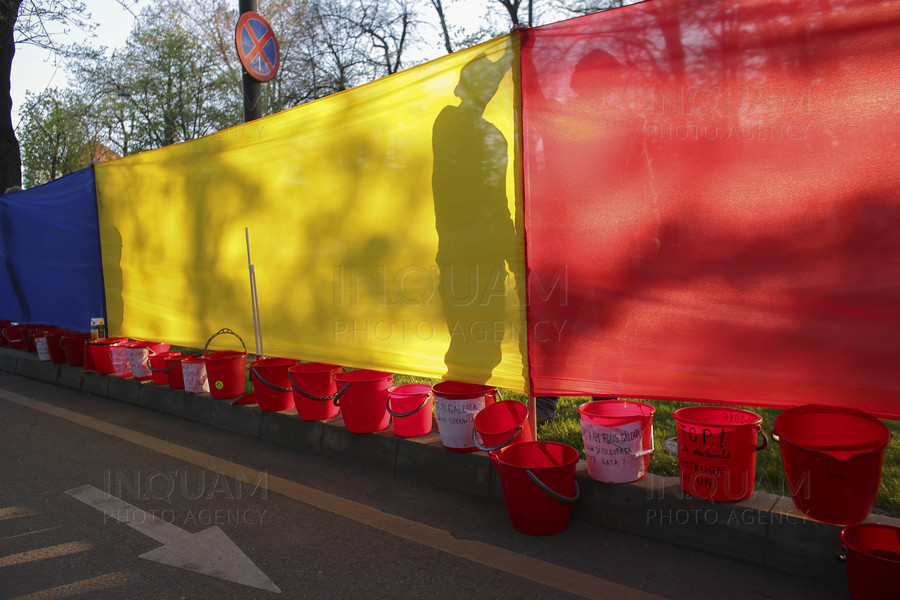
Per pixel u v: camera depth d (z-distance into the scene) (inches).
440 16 825.5
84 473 167.6
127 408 239.3
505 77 144.6
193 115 1024.9
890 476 121.6
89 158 1237.7
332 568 113.0
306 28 834.2
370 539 123.8
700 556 111.7
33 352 331.3
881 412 109.7
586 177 134.5
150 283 261.6
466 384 163.6
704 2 120.3
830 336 113.2
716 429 109.5
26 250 355.9
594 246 134.6
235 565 115.0
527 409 147.0
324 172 188.5
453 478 148.2
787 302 116.6
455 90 154.5
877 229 108.3
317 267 193.6
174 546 123.1
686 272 125.2
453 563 113.0
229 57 979.3
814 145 112.3
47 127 1172.5
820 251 113.0
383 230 174.1
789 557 104.4
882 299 108.7
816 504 101.0
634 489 120.7
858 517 99.3
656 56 125.5
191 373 219.6
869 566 86.0
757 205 117.8
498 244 148.9
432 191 161.8
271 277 208.5
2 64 499.5
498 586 104.6
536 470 117.0
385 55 860.6
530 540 120.5
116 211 277.4
